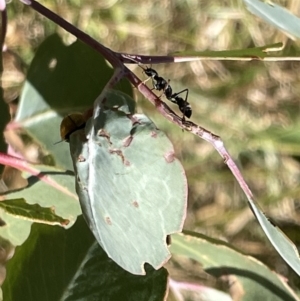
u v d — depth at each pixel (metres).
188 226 0.18
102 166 0.08
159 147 0.08
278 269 0.18
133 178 0.08
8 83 0.17
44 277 0.11
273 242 0.09
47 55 0.12
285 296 0.14
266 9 0.10
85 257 0.11
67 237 0.11
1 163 0.11
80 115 0.08
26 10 0.18
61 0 0.18
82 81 0.12
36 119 0.12
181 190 0.08
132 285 0.11
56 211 0.11
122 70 0.08
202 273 0.17
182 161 0.18
